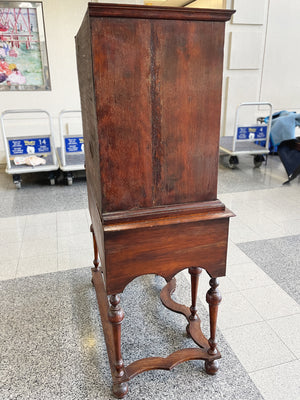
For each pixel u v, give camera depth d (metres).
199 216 1.23
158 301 2.02
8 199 3.68
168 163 1.16
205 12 1.00
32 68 4.64
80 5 4.54
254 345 1.66
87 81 1.19
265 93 5.55
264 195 3.74
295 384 1.45
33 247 2.62
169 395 1.40
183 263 1.30
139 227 1.16
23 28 4.45
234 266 2.35
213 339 1.47
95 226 1.48
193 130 1.14
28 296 2.04
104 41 0.96
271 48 5.30
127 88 1.02
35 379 1.48
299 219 3.12
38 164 3.98
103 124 1.04
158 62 1.02
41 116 4.88
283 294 2.05
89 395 1.40
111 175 1.11
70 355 1.61
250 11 4.93
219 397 1.39
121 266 1.22
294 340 1.70
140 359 1.50
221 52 1.07
